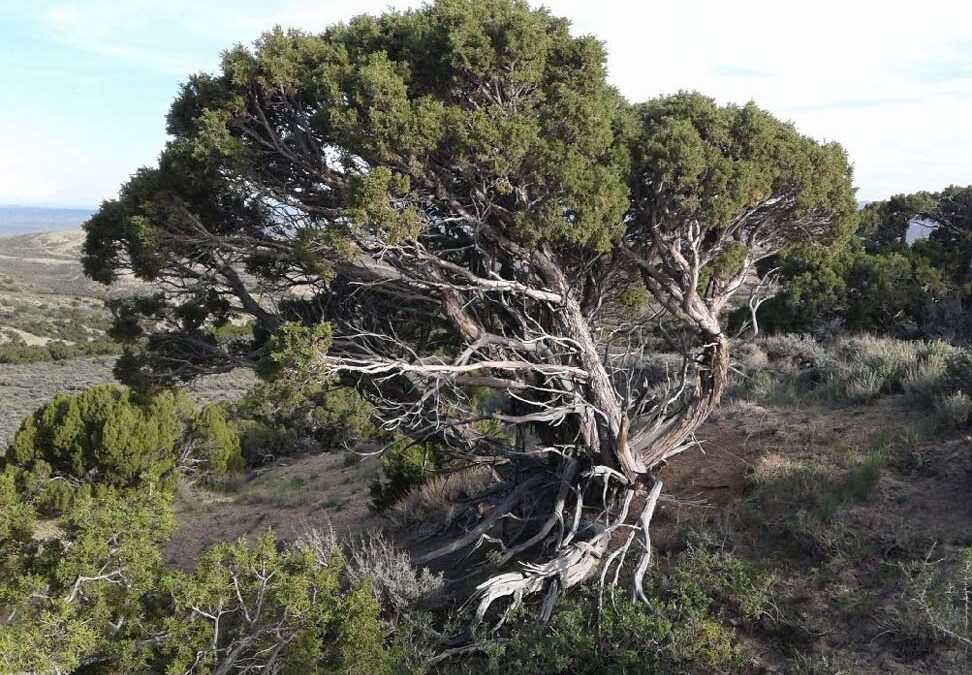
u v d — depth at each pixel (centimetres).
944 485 709
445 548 853
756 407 1098
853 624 572
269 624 535
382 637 618
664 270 881
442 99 775
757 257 985
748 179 747
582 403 820
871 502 713
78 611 508
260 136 784
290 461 2531
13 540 556
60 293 9294
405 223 675
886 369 1076
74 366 5431
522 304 905
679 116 809
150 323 905
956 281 1784
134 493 575
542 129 716
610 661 591
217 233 789
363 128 679
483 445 966
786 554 680
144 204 718
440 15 769
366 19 812
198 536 1537
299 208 771
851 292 1695
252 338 988
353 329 849
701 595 625
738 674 554
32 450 1731
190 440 2105
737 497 819
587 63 777
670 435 913
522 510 961
